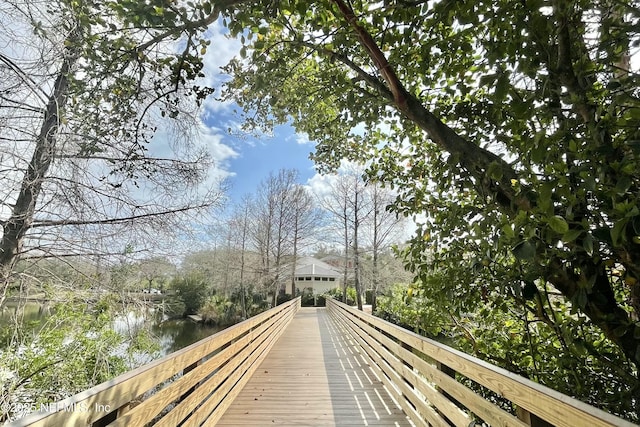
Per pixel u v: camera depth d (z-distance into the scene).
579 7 1.44
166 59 2.34
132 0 1.81
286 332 9.80
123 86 2.57
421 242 2.76
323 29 2.60
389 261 17.12
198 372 2.45
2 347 3.44
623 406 1.83
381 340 4.44
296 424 3.00
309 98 3.93
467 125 2.65
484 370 1.70
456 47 2.29
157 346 4.80
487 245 1.90
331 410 3.35
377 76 3.26
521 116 1.51
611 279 1.82
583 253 1.50
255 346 5.01
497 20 1.64
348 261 20.25
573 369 2.05
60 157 3.09
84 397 1.19
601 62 1.55
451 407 2.11
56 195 3.20
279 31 2.98
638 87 1.35
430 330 3.25
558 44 1.51
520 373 2.47
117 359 4.37
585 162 1.38
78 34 2.56
